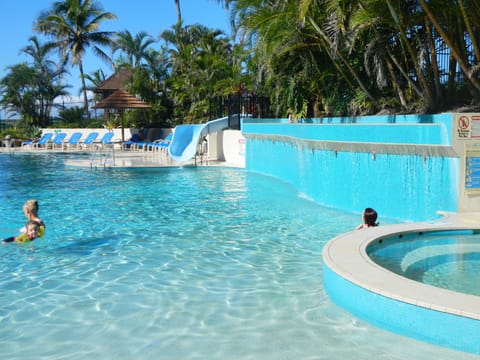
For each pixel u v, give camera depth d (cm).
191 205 1129
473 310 389
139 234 847
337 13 1072
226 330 456
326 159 1109
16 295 553
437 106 1091
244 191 1334
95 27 4125
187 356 409
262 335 444
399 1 979
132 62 4044
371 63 1271
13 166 2070
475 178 786
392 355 398
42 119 4184
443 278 511
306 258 688
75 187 1441
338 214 996
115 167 1948
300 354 407
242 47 1503
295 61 1496
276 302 520
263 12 1195
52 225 920
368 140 936
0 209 1091
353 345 418
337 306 503
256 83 1909
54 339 444
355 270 492
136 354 414
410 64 1263
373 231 642
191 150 2134
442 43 1152
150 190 1372
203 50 3105
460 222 704
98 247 759
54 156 2616
